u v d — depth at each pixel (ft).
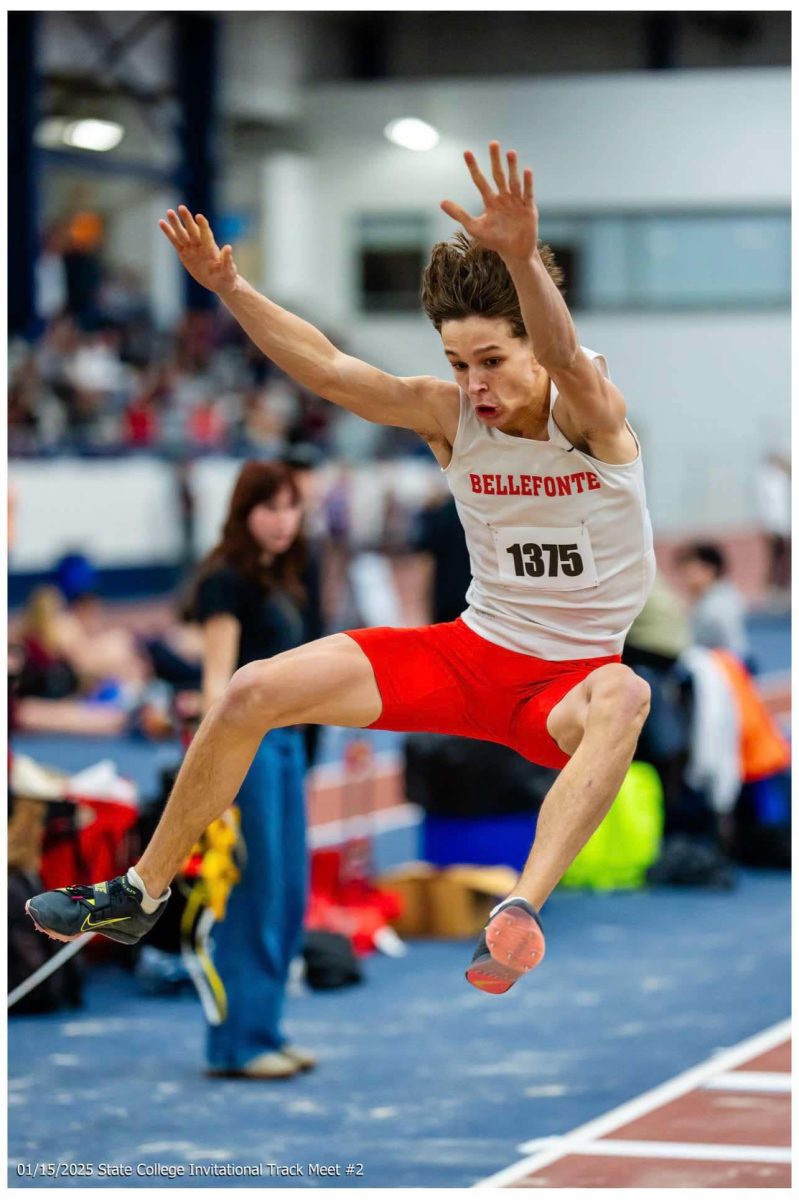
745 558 163.63
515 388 19.44
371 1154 27.76
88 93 147.33
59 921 20.43
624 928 46.24
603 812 19.45
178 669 71.51
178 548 121.80
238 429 136.46
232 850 32.65
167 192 159.02
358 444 151.33
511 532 20.77
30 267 128.98
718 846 53.06
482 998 39.04
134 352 140.97
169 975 39.75
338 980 39.93
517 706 21.39
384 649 21.29
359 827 58.65
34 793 38.86
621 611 21.20
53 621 78.69
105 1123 29.71
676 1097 31.17
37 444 110.63
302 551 32.86
